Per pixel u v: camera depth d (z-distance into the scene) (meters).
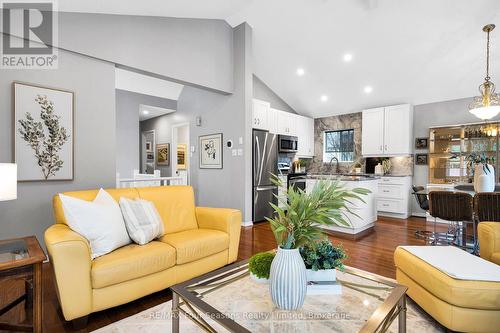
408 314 1.88
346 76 5.32
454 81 4.67
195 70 4.06
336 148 6.84
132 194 2.49
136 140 6.09
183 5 3.38
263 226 4.60
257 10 4.12
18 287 2.26
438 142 5.19
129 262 1.85
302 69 5.48
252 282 1.64
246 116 4.53
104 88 3.20
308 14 4.11
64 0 2.62
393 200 5.37
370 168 6.10
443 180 5.09
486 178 3.01
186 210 2.78
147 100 6.18
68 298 1.64
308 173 7.06
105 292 1.78
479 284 1.55
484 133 4.62
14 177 1.74
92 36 3.06
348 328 1.25
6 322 1.74
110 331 1.69
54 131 2.85
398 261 2.10
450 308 1.58
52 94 2.84
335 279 1.53
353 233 3.93
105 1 2.78
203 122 5.39
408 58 4.45
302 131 6.74
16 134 2.65
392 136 5.52
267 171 5.15
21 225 2.70
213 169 5.12
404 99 5.47
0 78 2.60
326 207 1.30
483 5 3.25
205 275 1.59
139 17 3.44
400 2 3.52
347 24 4.11
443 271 1.68
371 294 1.47
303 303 1.38
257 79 6.07
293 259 1.32
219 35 4.40
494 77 4.36
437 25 3.70
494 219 2.78
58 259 1.61
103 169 3.20
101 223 1.92
